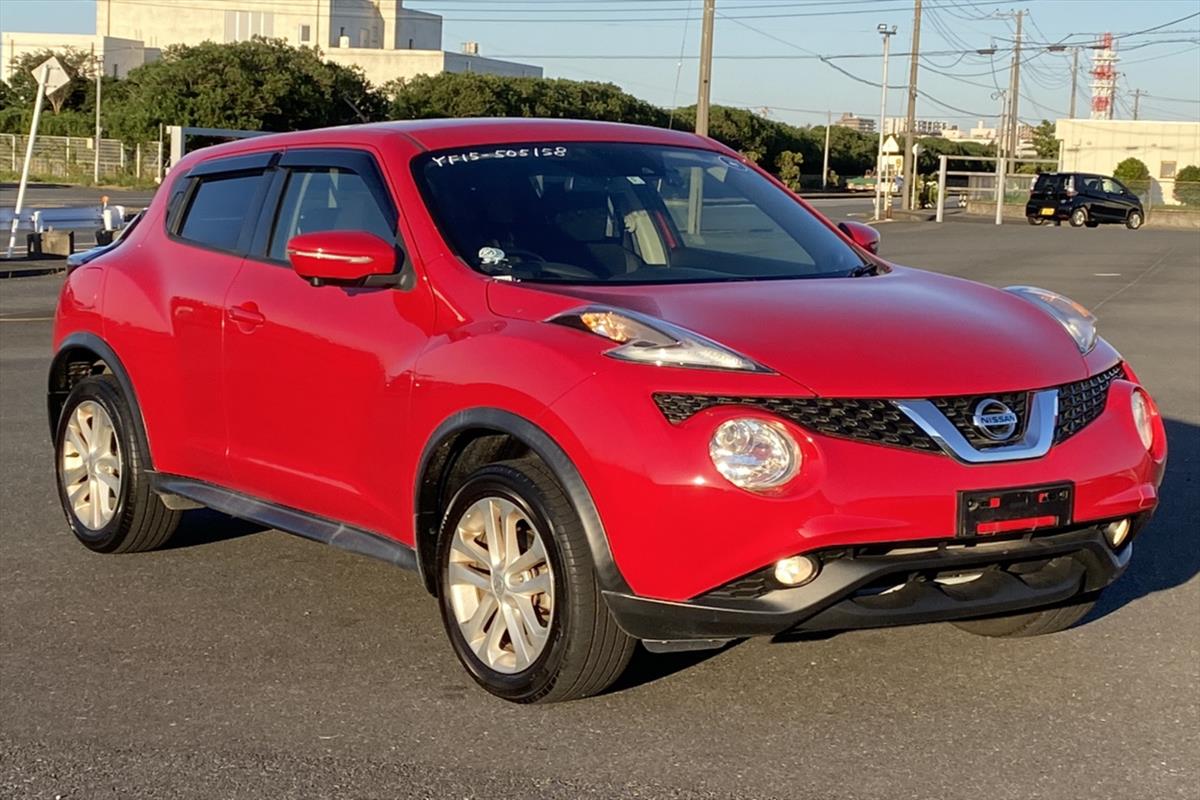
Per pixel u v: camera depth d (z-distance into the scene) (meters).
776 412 3.76
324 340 4.81
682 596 3.79
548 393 3.96
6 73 103.12
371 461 4.65
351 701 4.29
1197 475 7.50
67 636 4.94
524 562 4.12
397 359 4.52
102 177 62.19
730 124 91.38
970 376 3.96
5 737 4.04
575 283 4.53
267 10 111.25
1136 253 28.31
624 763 3.82
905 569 3.81
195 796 3.64
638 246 4.84
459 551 4.33
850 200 77.88
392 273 4.59
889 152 52.31
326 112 68.56
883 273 5.07
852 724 4.09
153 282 5.71
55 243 23.48
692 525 3.72
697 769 3.78
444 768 3.80
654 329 3.94
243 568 5.80
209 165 5.84
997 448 3.90
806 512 3.69
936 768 3.78
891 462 3.77
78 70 81.19
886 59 58.31
